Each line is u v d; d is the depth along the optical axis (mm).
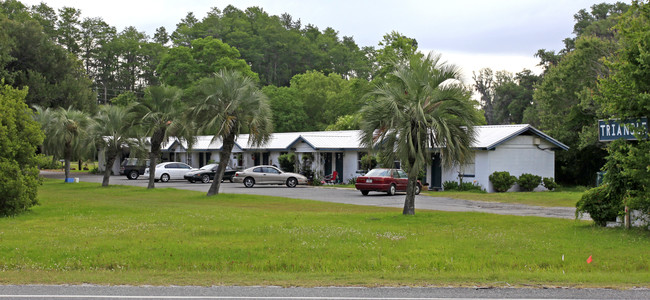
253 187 37719
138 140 38875
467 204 25359
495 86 86000
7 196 19312
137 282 8867
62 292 8102
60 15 104375
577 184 41969
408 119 18250
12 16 82312
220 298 7738
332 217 18688
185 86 76250
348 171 42656
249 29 108562
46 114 48875
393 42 48156
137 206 22812
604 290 8383
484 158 33875
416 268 10422
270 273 9852
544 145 36250
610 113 16750
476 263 10836
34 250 12047
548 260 11102
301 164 44062
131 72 113125
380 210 22000
